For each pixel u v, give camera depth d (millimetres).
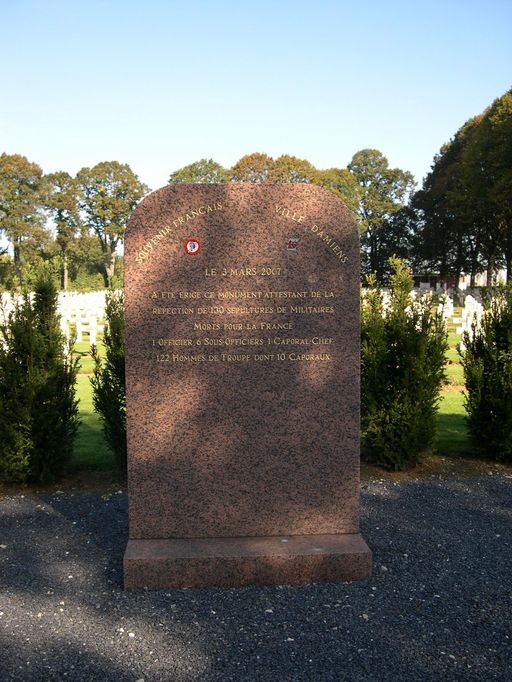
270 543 4668
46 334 7234
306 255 4676
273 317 4680
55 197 74938
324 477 4789
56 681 3385
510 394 7809
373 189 71125
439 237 58062
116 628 3904
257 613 4074
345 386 4750
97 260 78125
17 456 7000
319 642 3734
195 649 3664
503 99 40781
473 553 5117
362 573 4562
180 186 4594
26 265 7574
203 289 4637
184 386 4672
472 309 23156
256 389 4707
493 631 3879
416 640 3766
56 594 4379
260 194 4637
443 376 7926
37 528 5797
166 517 4738
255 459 4742
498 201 41781
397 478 7387
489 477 7414
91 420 10281
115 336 7371
